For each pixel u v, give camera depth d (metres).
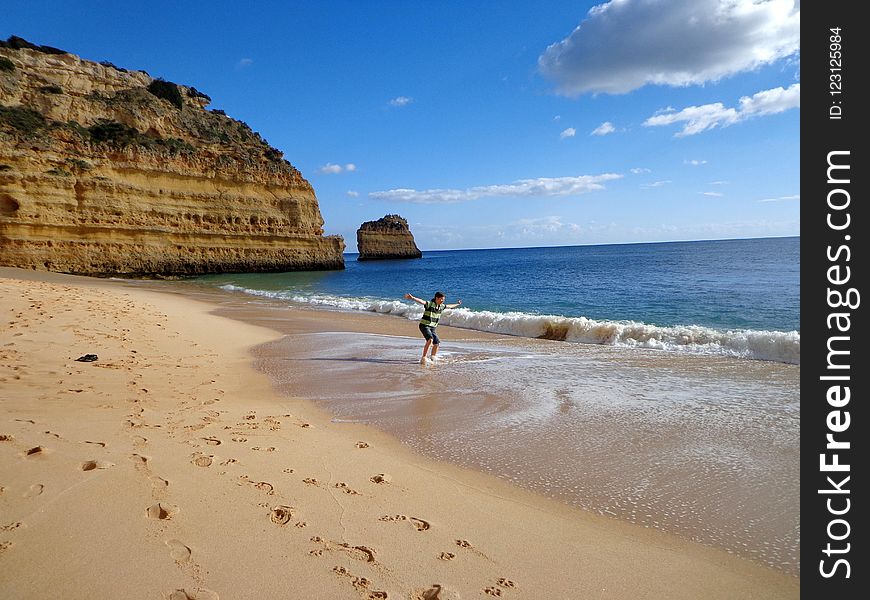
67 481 3.40
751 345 9.41
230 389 6.97
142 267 38.00
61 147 35.50
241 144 50.62
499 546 3.11
